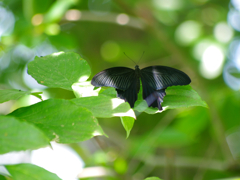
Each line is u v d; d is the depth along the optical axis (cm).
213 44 125
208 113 131
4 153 76
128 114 87
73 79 94
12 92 91
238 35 139
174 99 93
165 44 157
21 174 82
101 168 127
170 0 154
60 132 85
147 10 159
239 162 132
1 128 81
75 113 86
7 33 130
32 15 123
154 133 128
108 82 95
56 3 123
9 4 154
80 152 158
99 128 85
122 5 156
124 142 147
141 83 96
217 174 155
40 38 134
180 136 122
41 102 87
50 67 95
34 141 80
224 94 136
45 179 82
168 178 135
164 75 95
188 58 153
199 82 144
